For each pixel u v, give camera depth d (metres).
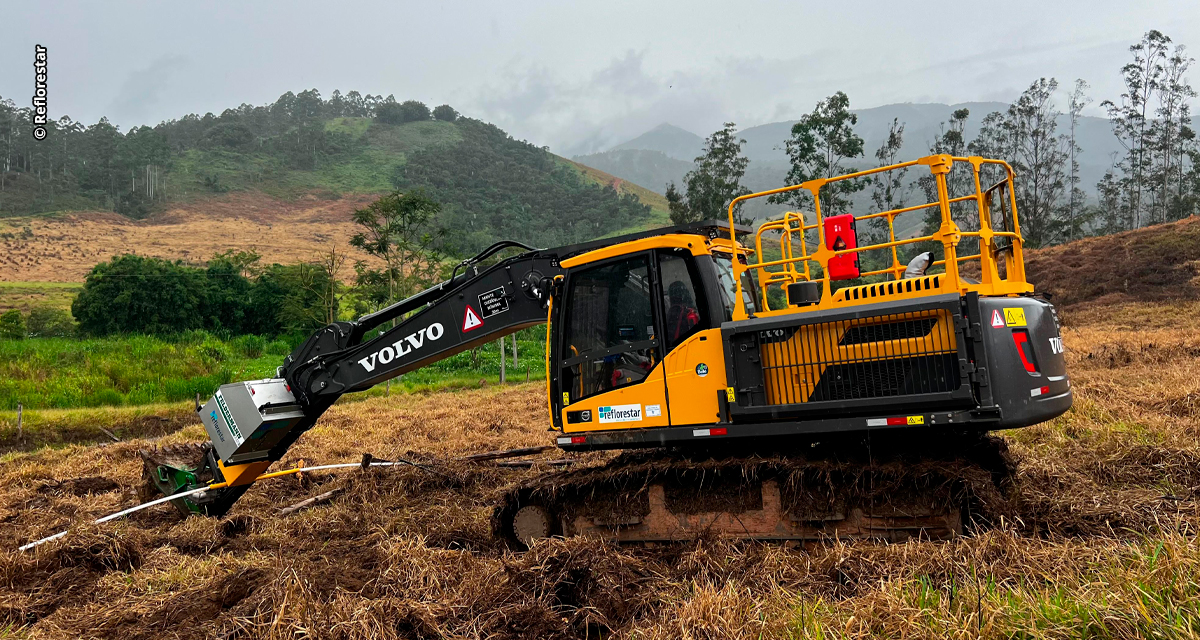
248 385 6.99
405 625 4.36
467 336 6.64
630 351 5.78
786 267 6.07
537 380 24.97
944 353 5.00
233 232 128.38
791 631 3.74
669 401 5.63
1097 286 33.78
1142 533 4.83
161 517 7.70
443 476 8.54
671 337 5.68
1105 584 3.67
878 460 5.36
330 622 4.23
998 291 5.25
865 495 5.27
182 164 167.12
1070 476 6.60
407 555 5.40
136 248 109.31
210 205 145.12
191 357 25.03
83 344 26.61
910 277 5.52
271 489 9.08
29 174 139.12
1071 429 8.55
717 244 5.93
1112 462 7.09
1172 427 7.93
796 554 5.10
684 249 5.68
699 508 5.65
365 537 6.70
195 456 8.63
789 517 5.43
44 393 19.14
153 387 20.48
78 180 141.00
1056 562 4.25
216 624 4.48
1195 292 29.83
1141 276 33.12
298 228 136.62
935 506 5.17
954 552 4.58
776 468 5.39
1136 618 3.24
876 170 5.45
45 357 23.11
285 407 7.04
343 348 7.06
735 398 5.38
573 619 4.45
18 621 5.12
